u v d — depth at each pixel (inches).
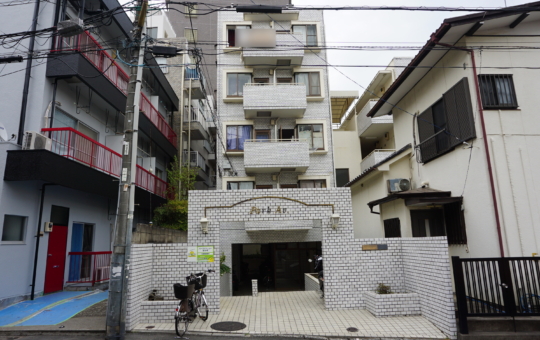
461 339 280.4
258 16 780.6
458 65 417.7
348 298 376.2
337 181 912.3
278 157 692.7
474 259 296.5
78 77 444.8
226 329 307.4
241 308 385.1
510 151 376.5
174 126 901.2
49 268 438.9
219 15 789.2
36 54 429.7
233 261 701.9
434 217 473.1
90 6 520.1
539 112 388.2
